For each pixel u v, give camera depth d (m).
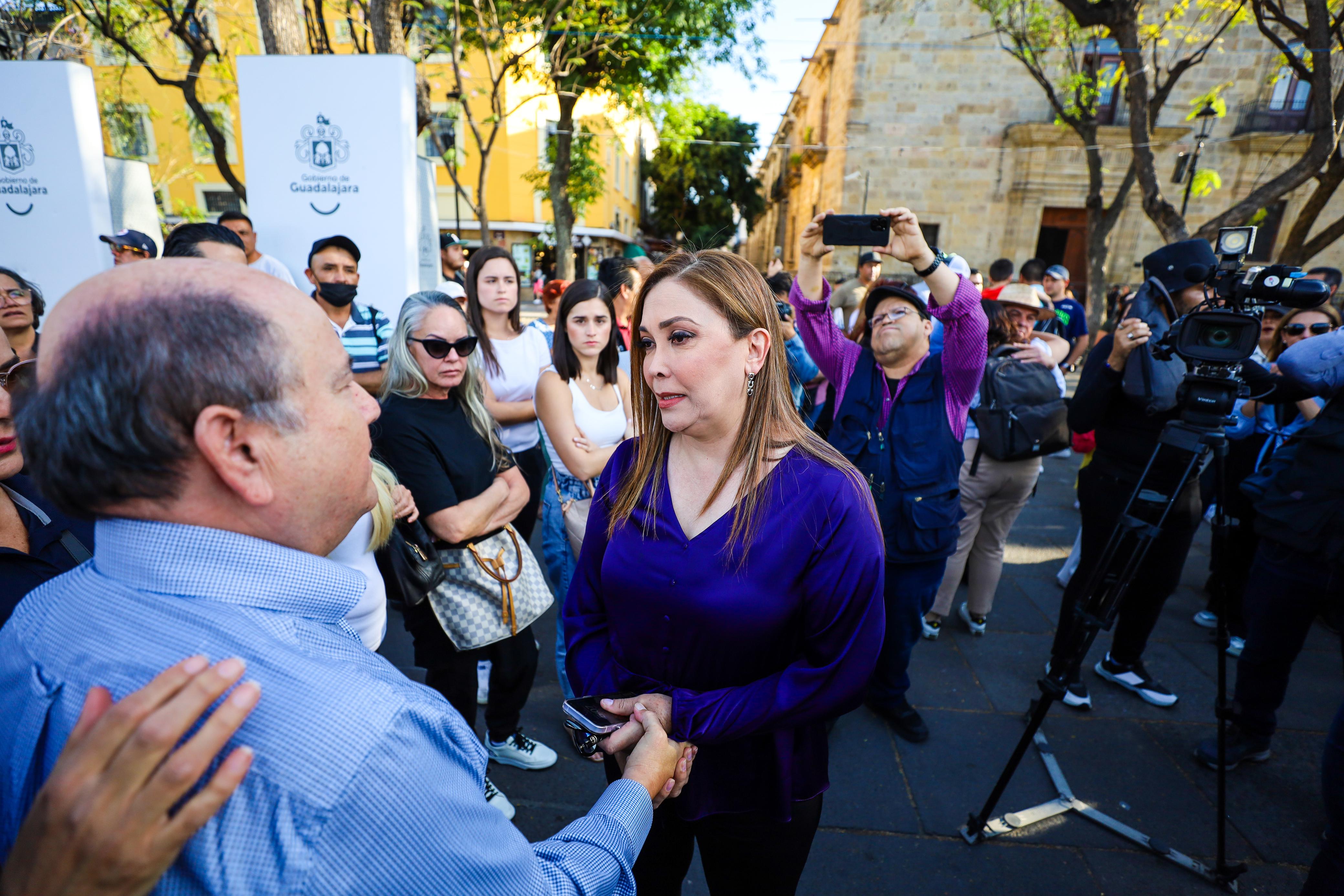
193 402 0.55
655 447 1.18
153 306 0.55
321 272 3.23
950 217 14.26
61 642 0.58
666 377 1.04
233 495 0.61
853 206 14.38
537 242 21.80
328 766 0.54
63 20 7.86
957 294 2.08
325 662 0.60
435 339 1.80
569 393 2.38
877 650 1.09
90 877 0.46
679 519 1.13
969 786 2.30
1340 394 2.01
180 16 8.93
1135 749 2.49
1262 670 2.31
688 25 11.23
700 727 1.05
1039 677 2.96
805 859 1.26
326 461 0.64
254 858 0.52
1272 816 2.18
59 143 4.80
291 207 4.34
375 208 4.30
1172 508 2.45
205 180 16.48
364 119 4.18
